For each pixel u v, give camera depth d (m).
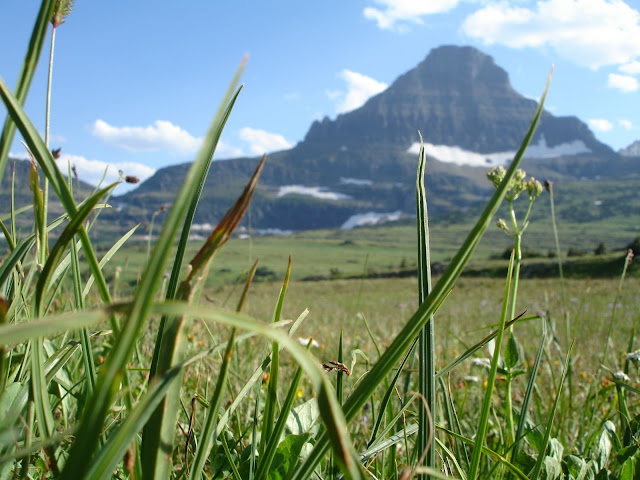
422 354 1.04
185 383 2.11
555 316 9.47
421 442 1.02
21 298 1.26
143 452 0.70
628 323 10.19
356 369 3.82
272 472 1.22
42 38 0.63
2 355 0.72
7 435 0.77
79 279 1.03
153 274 0.49
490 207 0.72
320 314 15.67
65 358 1.14
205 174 0.93
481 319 14.68
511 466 1.21
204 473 1.41
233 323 0.51
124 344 0.48
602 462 1.76
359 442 2.14
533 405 2.77
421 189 1.05
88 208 0.68
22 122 0.63
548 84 0.64
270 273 76.75
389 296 37.84
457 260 0.73
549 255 73.25
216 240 0.71
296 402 2.86
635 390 1.83
